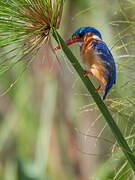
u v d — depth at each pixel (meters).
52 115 13.30
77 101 12.49
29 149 13.91
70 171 13.82
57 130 13.83
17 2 6.12
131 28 8.91
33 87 13.65
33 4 6.17
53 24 6.35
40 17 6.20
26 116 13.94
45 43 6.39
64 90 13.48
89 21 11.54
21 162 11.46
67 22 11.66
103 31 10.07
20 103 13.76
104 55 7.64
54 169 13.86
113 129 6.86
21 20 6.17
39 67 13.02
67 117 13.68
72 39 7.95
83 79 6.80
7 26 6.06
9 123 14.24
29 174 11.37
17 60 6.14
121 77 8.88
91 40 7.73
